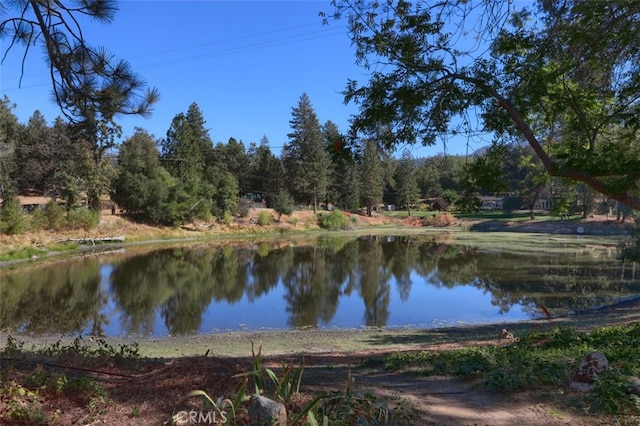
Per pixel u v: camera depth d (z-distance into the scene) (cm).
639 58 759
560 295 2198
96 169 5138
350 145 773
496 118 780
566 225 6328
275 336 1512
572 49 749
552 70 778
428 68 726
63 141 6381
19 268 3106
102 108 651
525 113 792
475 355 758
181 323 1738
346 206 8625
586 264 3231
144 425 376
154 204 5625
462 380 629
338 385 565
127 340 1460
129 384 487
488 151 847
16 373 480
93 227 4862
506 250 4241
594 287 2383
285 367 469
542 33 755
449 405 501
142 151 6862
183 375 505
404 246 4853
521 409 478
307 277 2872
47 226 4416
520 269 3066
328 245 5047
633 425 409
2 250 3459
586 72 809
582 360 569
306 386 536
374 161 8450
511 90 774
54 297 2203
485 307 1995
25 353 698
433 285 2569
